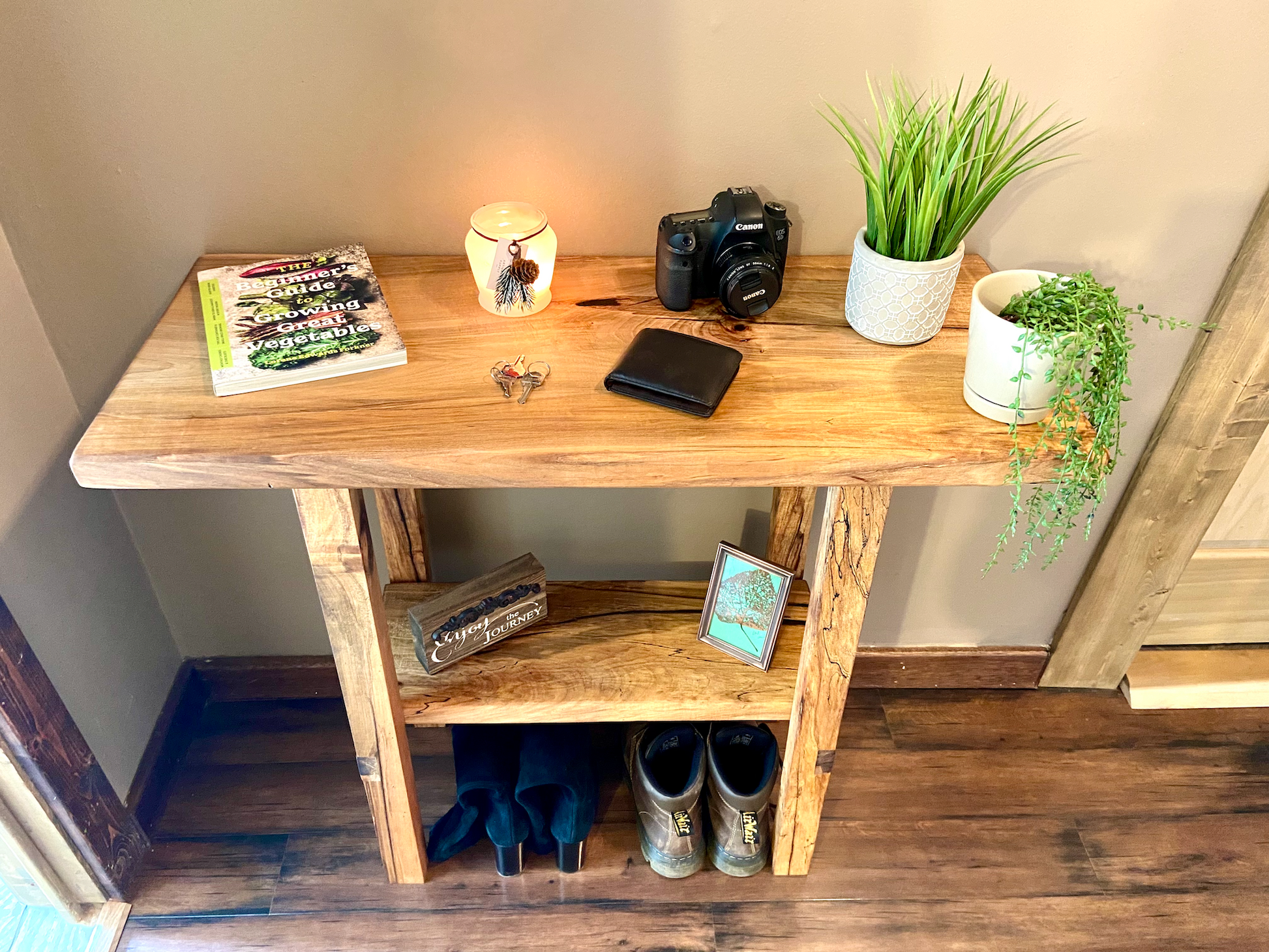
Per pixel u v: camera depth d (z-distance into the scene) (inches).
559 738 56.6
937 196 37.3
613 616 54.6
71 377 50.2
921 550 61.7
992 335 35.2
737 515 58.9
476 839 57.4
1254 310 49.2
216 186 45.8
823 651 46.3
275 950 52.7
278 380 38.2
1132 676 68.6
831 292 45.8
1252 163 46.1
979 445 36.3
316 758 62.7
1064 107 44.3
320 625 64.1
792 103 44.0
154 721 60.4
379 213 47.1
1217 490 56.6
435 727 65.1
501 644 52.6
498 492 57.1
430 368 39.9
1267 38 42.3
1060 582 63.7
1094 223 48.1
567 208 47.2
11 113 42.2
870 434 36.8
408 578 58.0
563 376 39.7
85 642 52.7
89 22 40.6
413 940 53.3
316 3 40.7
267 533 58.6
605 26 41.6
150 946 52.7
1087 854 58.4
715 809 54.8
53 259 46.5
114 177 44.9
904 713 67.1
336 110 43.8
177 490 56.1
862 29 42.0
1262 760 64.4
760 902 55.4
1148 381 54.1
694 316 43.8
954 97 43.9
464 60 42.4
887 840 58.8
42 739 46.9
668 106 44.0
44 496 48.5
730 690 50.3
